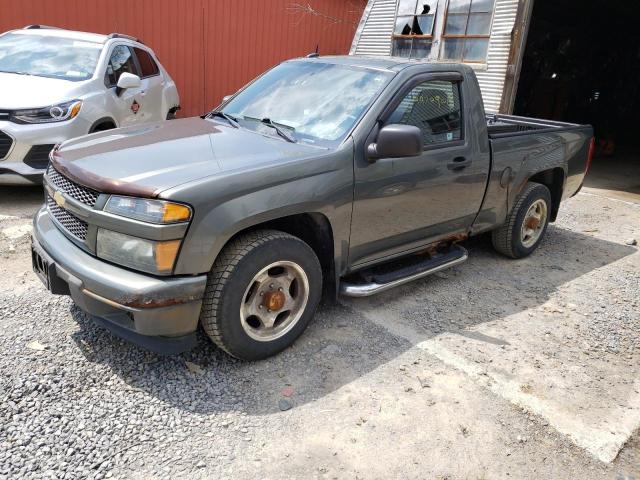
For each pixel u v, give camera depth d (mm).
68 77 6340
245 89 4496
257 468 2465
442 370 3365
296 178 3131
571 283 5020
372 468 2533
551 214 5852
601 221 7410
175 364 3154
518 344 3787
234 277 2936
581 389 3326
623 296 4809
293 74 4297
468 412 2994
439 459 2635
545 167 5219
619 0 14094
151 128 3832
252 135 3633
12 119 5387
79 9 9961
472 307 4305
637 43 18344
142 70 7863
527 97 15414
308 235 3566
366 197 3525
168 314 2746
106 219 2770
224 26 12039
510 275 5074
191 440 2592
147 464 2424
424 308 4199
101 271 2771
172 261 2725
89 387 2883
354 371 3266
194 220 2719
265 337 3211
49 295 3801
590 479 2633
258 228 3219
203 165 2988
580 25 16516
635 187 10188
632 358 3762
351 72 4004
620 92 18547
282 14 13047
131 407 2770
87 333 3361
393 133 3301
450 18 11211
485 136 4457
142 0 10648
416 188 3857
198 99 12133
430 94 4023
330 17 14047
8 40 6945
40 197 5996
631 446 2885
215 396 2918
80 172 2959
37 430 2541
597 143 13844
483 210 4664
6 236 4824
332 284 3889
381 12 12742
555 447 2811
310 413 2861
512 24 10133
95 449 2475
